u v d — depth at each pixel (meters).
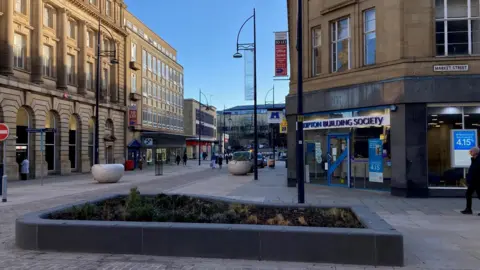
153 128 56.47
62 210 7.88
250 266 5.83
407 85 13.89
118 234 6.50
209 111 107.38
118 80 43.38
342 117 16.45
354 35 16.20
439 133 13.94
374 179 15.67
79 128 34.53
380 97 14.67
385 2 14.88
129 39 46.66
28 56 28.14
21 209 11.96
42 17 29.42
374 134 15.67
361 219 6.93
